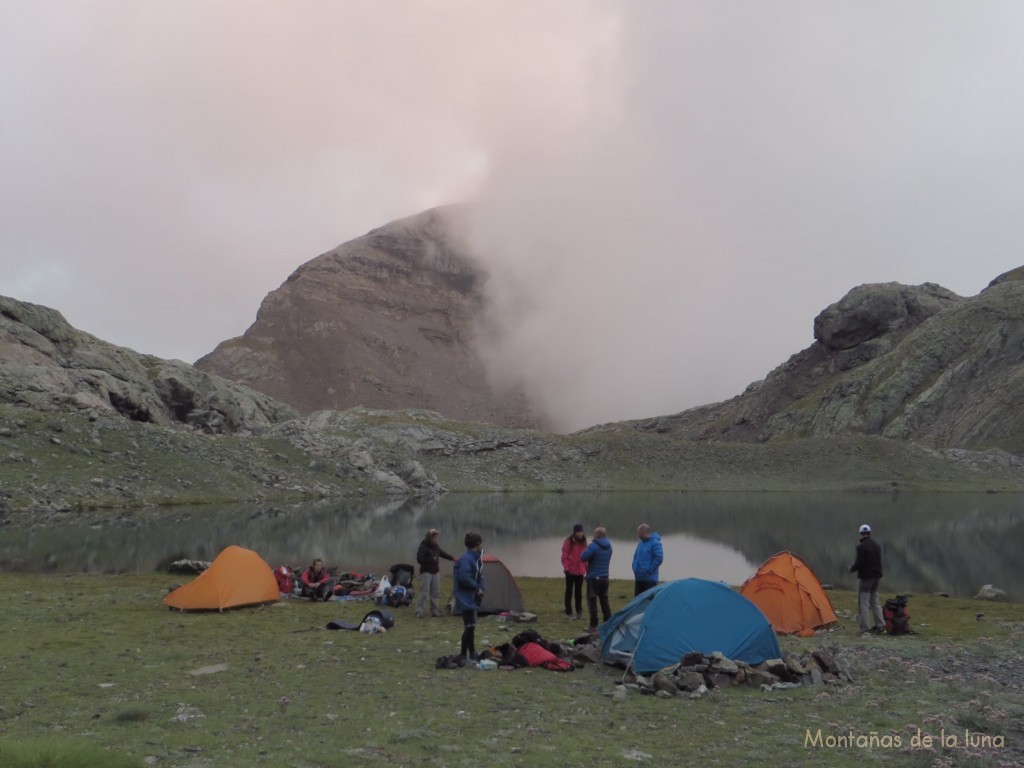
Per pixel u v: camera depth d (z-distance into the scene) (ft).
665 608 49.29
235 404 450.71
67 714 36.19
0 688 40.96
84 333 417.90
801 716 39.42
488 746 32.91
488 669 49.01
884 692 45.01
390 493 370.94
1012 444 538.06
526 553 150.10
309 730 34.58
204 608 71.41
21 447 240.94
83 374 339.57
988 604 88.22
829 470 487.20
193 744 31.91
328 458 385.29
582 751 32.68
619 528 211.41
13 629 59.31
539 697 42.24
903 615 67.56
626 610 51.96
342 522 204.44
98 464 253.44
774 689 45.01
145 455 277.64
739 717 39.09
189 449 305.32
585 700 41.91
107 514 203.51
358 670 47.85
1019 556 146.92
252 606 74.38
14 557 120.16
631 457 511.81
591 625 65.82
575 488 459.32
